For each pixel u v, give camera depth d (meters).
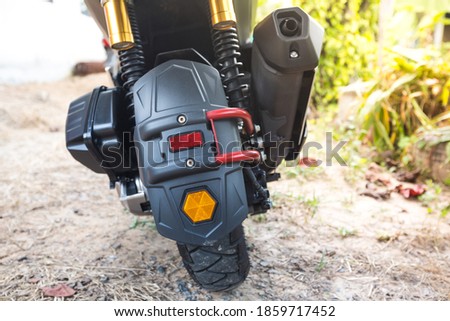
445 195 2.60
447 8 4.78
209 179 1.23
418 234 2.07
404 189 2.61
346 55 4.51
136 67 1.46
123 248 2.00
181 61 1.35
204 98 1.29
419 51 3.29
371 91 3.39
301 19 1.39
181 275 1.77
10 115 4.52
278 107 1.51
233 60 1.46
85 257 1.92
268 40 1.41
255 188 1.43
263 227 2.15
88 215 2.39
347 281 1.71
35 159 3.38
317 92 4.64
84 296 1.63
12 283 1.71
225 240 1.39
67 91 6.25
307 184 2.79
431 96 3.18
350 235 2.08
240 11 1.88
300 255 1.89
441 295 1.62
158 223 1.25
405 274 1.75
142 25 1.78
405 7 4.86
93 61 7.53
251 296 1.62
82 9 2.74
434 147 2.82
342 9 4.51
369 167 3.02
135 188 1.55
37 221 2.31
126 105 1.58
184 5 1.75
